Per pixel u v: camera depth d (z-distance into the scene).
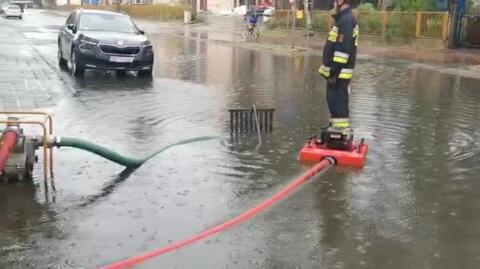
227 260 4.06
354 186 5.76
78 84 12.35
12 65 15.19
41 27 36.78
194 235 4.47
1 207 4.97
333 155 6.52
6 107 9.20
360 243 4.39
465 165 6.62
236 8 60.59
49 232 4.47
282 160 6.66
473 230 4.70
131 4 67.69
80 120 8.49
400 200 5.38
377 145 7.48
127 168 6.19
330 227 4.69
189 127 8.25
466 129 8.66
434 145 7.57
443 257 4.19
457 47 24.55
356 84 13.97
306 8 31.62
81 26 14.48
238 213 4.95
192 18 49.72
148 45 14.08
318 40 29.73
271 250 4.24
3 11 62.22
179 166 6.31
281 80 14.33
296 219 4.84
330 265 4.02
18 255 4.07
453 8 23.95
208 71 16.02
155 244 4.30
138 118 8.80
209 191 5.51
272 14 38.84
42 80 12.66
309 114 9.61
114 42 13.62
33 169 6.00
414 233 4.61
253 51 23.73
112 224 4.66
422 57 21.56
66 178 5.80
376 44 27.11
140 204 5.12
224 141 7.48
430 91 12.98
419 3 25.73
